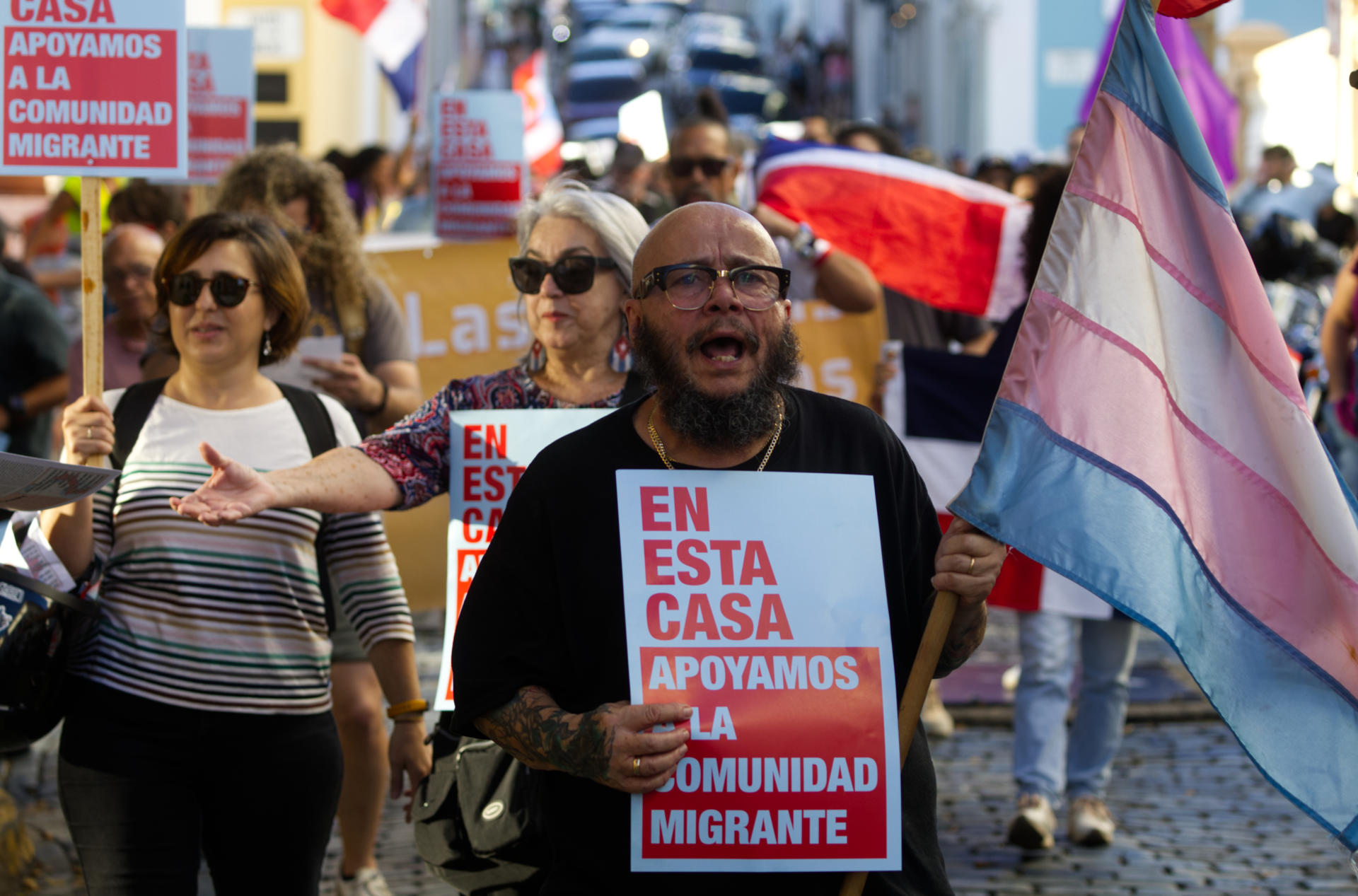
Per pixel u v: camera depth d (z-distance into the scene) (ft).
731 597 8.51
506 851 10.16
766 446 8.80
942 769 19.86
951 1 95.61
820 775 8.36
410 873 16.17
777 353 8.58
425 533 19.61
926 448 19.99
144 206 21.08
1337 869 16.29
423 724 11.82
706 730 8.33
